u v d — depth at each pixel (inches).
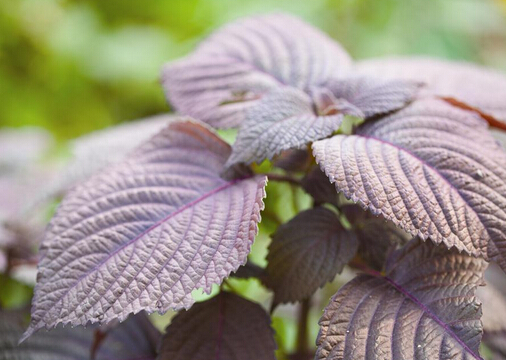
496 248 15.0
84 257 15.5
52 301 15.0
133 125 22.5
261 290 22.5
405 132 16.4
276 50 19.3
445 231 15.0
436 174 15.6
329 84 18.2
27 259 20.8
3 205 22.4
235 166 16.9
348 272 22.1
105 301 14.9
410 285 15.8
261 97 17.8
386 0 36.1
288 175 18.2
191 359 16.2
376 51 35.6
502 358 18.0
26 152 26.0
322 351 15.0
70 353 18.4
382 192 15.2
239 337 16.4
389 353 14.9
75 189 16.6
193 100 18.4
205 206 16.1
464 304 15.2
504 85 19.7
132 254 15.4
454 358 14.7
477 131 16.3
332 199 17.0
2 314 18.8
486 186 15.4
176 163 17.1
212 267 15.0
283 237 16.6
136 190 16.5
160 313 14.7
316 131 16.2
